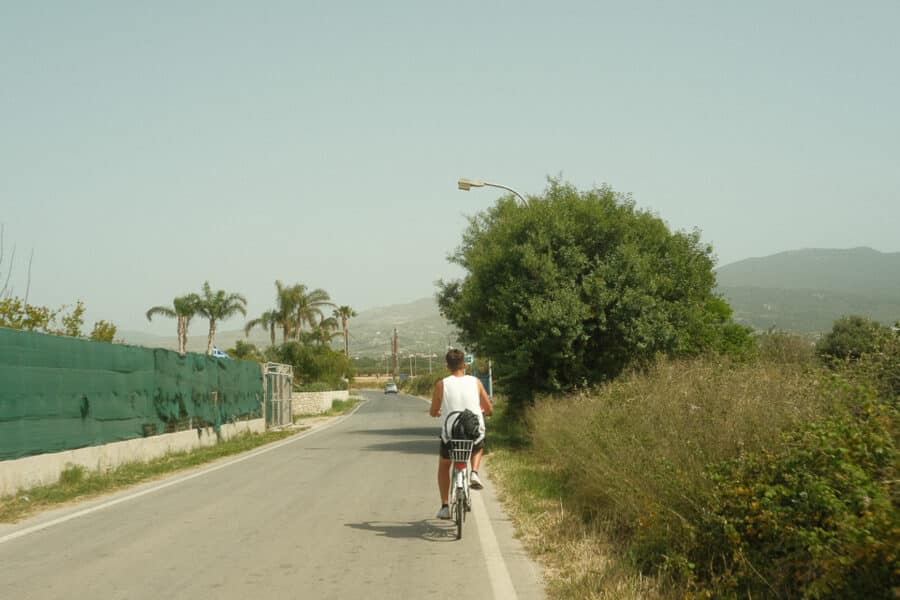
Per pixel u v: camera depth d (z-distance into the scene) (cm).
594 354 2006
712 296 2572
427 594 628
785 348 1246
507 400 2253
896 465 485
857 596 454
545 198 2203
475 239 2667
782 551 548
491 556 761
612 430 961
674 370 1123
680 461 702
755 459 617
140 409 1786
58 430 1377
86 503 1129
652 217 2128
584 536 812
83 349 1492
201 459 1803
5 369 1202
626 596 586
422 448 2117
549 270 1950
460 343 2784
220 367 2477
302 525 925
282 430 3128
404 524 934
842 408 606
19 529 912
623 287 1948
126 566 715
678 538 645
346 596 619
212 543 819
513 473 1384
